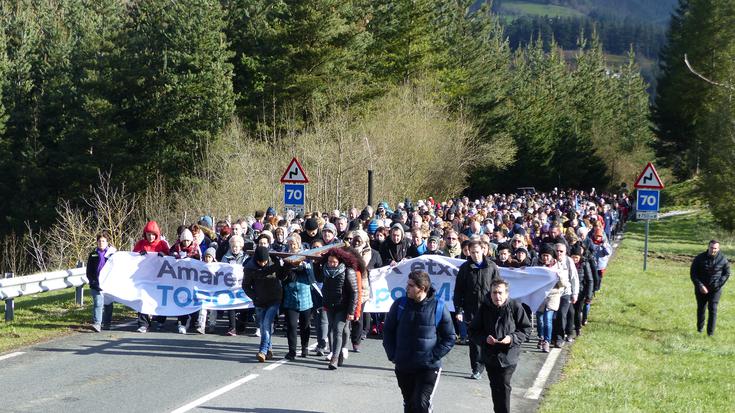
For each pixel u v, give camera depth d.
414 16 57.78
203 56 47.31
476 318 8.61
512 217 24.91
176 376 10.95
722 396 10.94
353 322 13.07
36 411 9.02
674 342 15.03
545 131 84.81
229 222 19.16
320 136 36.72
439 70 62.84
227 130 43.97
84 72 49.19
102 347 12.84
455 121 57.38
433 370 7.89
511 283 13.75
